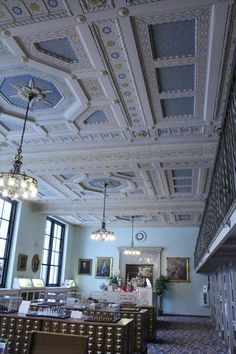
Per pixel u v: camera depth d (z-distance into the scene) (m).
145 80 5.42
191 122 6.68
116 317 6.25
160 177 9.94
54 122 7.02
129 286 12.45
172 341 10.32
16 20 4.29
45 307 6.78
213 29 4.27
